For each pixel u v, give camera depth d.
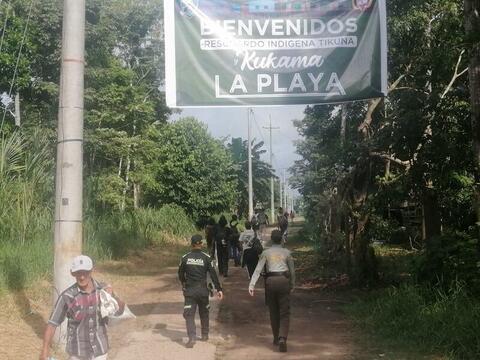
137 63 29.38
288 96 8.73
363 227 13.17
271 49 8.73
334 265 15.21
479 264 8.49
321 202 16.62
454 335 7.51
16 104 19.22
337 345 8.16
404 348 7.80
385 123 13.12
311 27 8.73
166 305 11.27
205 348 8.00
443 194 12.84
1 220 12.39
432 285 9.61
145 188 29.53
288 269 8.16
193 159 33.00
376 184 13.36
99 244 16.19
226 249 16.16
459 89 11.70
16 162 13.71
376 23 8.73
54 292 7.35
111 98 20.52
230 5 8.70
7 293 9.39
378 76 8.75
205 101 8.69
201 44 8.70
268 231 43.81
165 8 8.66
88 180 18.91
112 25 21.48
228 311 10.84
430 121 11.78
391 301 9.36
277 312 8.16
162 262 17.95
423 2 14.06
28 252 11.45
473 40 8.12
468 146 11.56
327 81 8.75
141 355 7.61
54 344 7.34
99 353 4.62
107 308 4.68
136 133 22.78
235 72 8.71
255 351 7.91
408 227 20.69
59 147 7.52
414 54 14.16
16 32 17.94
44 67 20.28
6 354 6.73
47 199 14.15
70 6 7.54
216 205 34.72
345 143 14.22
